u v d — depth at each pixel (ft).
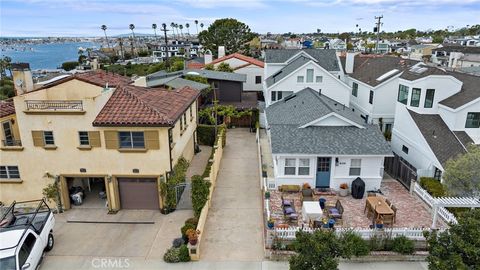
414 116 83.46
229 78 139.54
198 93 96.27
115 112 64.23
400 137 89.92
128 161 64.95
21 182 67.21
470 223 39.32
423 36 588.91
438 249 39.42
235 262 51.31
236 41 345.31
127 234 59.72
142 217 65.57
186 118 84.89
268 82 124.88
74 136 64.23
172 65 225.35
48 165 66.03
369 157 70.90
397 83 106.73
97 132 63.57
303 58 128.77
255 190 75.66
